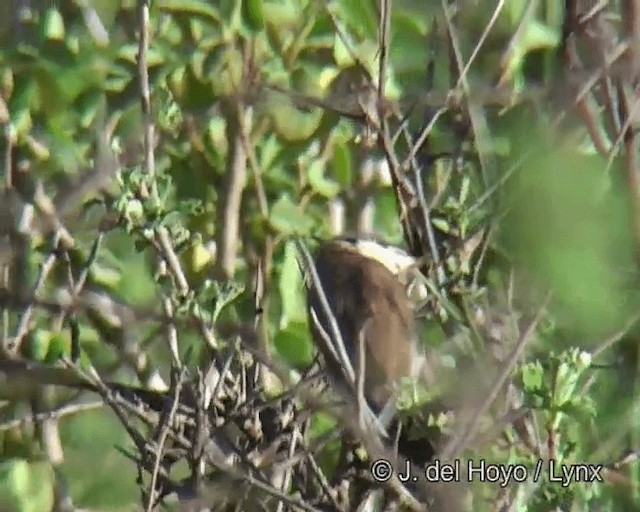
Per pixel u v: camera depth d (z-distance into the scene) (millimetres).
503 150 8180
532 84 8648
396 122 9125
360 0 10812
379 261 8312
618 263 7250
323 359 8148
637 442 7742
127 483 10086
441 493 6980
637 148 7746
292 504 7203
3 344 8398
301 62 10938
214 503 7516
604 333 7191
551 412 6680
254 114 10773
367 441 6965
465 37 9117
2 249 10086
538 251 7035
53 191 10688
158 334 8602
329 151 10719
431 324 7863
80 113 11031
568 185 7098
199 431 7348
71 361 8016
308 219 10383
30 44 11258
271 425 7867
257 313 8312
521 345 6672
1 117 10898
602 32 7918
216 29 11055
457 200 8023
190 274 9469
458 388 7062
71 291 8938
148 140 8180
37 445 10117
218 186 10359
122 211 7312
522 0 9133
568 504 7027
